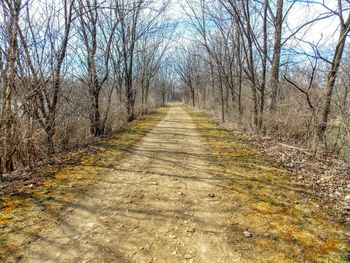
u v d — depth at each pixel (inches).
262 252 116.3
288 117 378.9
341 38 281.3
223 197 176.4
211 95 1017.5
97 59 392.8
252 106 498.0
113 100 535.8
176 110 1243.2
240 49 513.7
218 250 118.0
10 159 218.8
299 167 241.6
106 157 281.9
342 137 296.5
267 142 355.9
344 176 215.8
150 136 429.4
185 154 300.4
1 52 206.2
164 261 110.5
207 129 517.3
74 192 181.8
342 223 140.8
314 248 118.8
